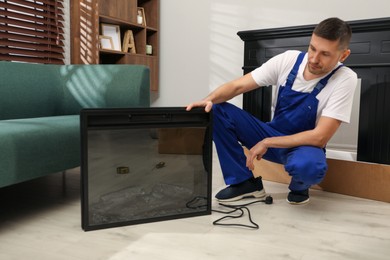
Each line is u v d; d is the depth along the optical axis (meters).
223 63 3.30
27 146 1.39
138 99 2.04
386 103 1.78
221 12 3.25
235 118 1.65
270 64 1.65
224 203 1.66
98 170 1.32
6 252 1.17
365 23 1.80
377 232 1.36
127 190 1.38
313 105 1.54
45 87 2.21
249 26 3.14
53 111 2.28
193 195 1.50
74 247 1.21
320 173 1.46
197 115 1.44
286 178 2.05
